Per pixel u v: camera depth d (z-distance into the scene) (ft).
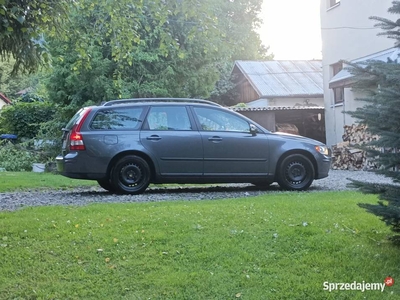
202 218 17.94
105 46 57.88
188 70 63.36
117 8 24.88
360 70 13.66
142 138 27.61
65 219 18.13
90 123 27.37
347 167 50.24
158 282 12.37
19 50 21.71
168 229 16.47
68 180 40.24
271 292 11.84
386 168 13.61
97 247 14.73
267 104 83.82
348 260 13.48
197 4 22.44
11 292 12.01
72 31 26.08
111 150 27.14
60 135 65.16
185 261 13.71
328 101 60.13
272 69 94.89
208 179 28.27
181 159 27.91
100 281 12.57
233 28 79.25
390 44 47.60
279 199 23.04
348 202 21.29
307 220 17.53
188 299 11.66
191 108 28.66
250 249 14.52
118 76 35.04
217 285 12.21
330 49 58.95
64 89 60.80
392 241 15.02
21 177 42.50
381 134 13.15
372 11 50.19
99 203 22.89
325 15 59.52
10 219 18.26
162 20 23.93
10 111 85.20
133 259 13.88
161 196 26.78
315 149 29.50
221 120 28.84
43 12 22.07
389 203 13.96
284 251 14.40
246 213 18.76
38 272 13.07
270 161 28.86
